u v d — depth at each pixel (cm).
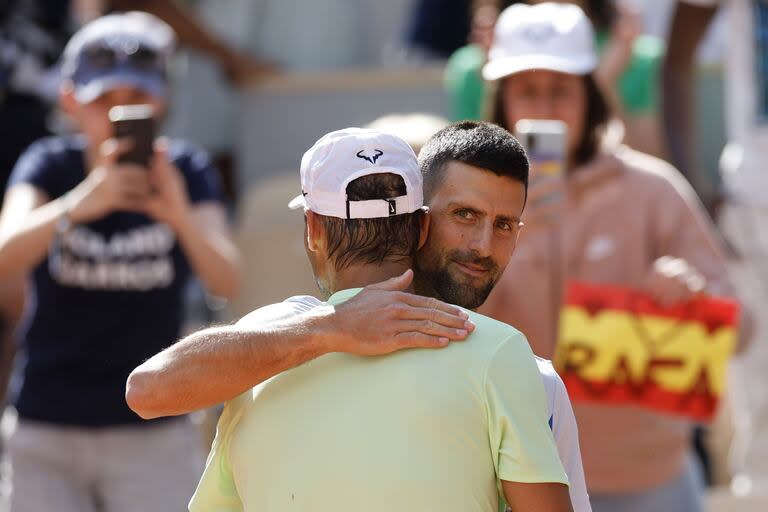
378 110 2545
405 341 899
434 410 883
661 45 2170
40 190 1708
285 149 2567
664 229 1548
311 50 2658
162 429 1652
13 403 1666
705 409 1454
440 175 965
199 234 1644
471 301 970
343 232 934
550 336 1511
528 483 877
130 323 1648
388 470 881
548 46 1529
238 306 2352
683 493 1562
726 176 2092
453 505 876
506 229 967
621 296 1462
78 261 1633
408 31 2630
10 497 1617
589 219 1537
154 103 1742
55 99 2223
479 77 1869
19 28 2184
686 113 2100
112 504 1647
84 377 1630
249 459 941
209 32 2502
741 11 2048
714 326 1450
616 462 1514
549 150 1381
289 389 935
